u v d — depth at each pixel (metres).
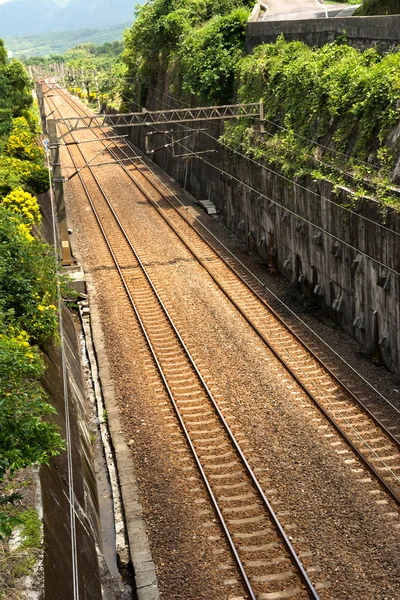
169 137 49.53
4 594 8.61
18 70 45.78
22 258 17.66
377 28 24.80
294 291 26.39
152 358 21.08
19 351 10.74
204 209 38.53
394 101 20.39
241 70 34.91
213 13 50.97
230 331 22.48
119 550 13.00
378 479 14.36
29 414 9.31
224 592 11.56
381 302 19.55
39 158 34.50
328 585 11.48
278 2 50.38
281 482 14.46
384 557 12.04
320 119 25.19
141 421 17.47
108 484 15.40
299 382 18.72
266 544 12.66
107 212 39.25
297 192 25.14
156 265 29.86
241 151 31.61
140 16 57.50
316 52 28.45
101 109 80.38
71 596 9.70
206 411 17.72
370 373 19.38
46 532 9.81
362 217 20.02
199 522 13.44
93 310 25.39
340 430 16.14
